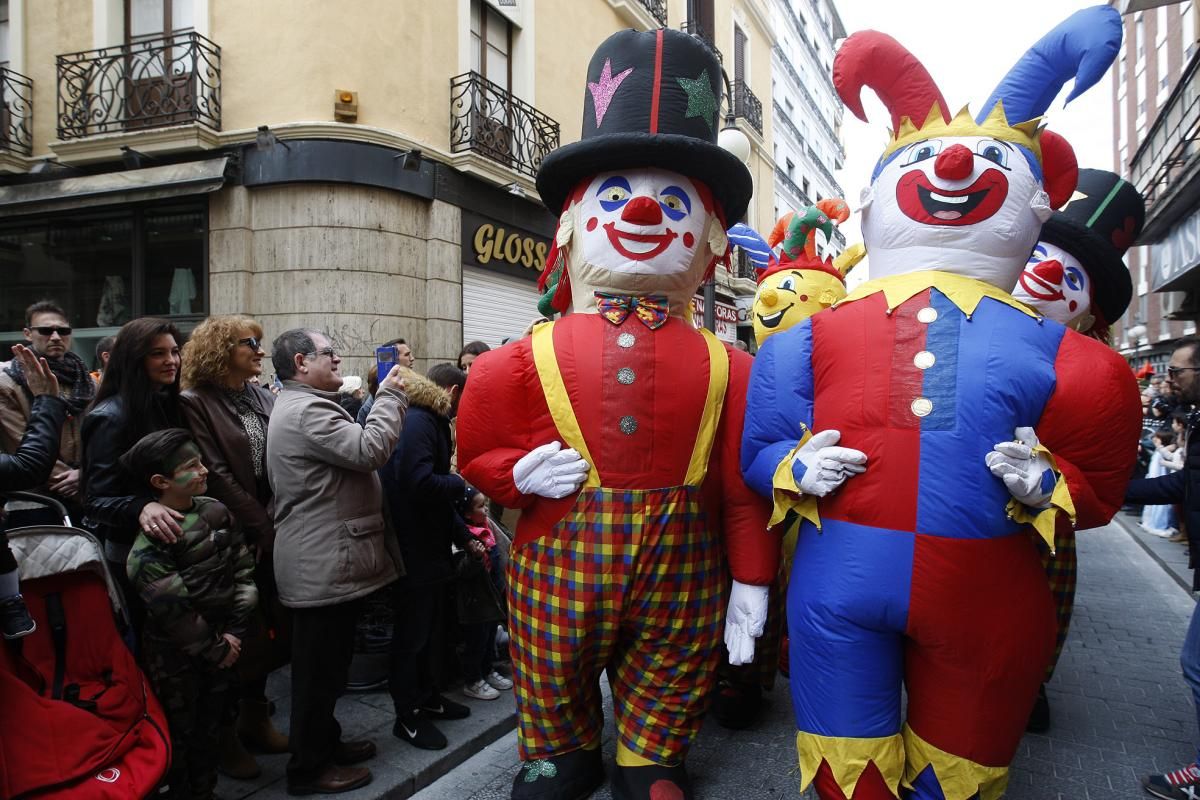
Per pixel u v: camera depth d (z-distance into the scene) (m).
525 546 2.46
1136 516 9.27
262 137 7.50
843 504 2.01
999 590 1.88
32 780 1.87
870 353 2.04
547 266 2.95
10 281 9.11
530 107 10.04
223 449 2.85
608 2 12.40
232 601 2.33
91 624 2.11
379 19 8.02
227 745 2.74
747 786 2.75
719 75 2.75
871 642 1.98
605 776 2.72
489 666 3.68
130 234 8.54
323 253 7.71
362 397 4.45
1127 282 3.29
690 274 2.60
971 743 1.93
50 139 8.73
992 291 2.06
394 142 8.01
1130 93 21.47
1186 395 2.89
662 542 2.34
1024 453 1.82
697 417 2.42
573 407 2.39
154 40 8.08
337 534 2.61
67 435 3.06
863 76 2.26
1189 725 3.35
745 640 2.38
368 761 2.85
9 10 8.75
